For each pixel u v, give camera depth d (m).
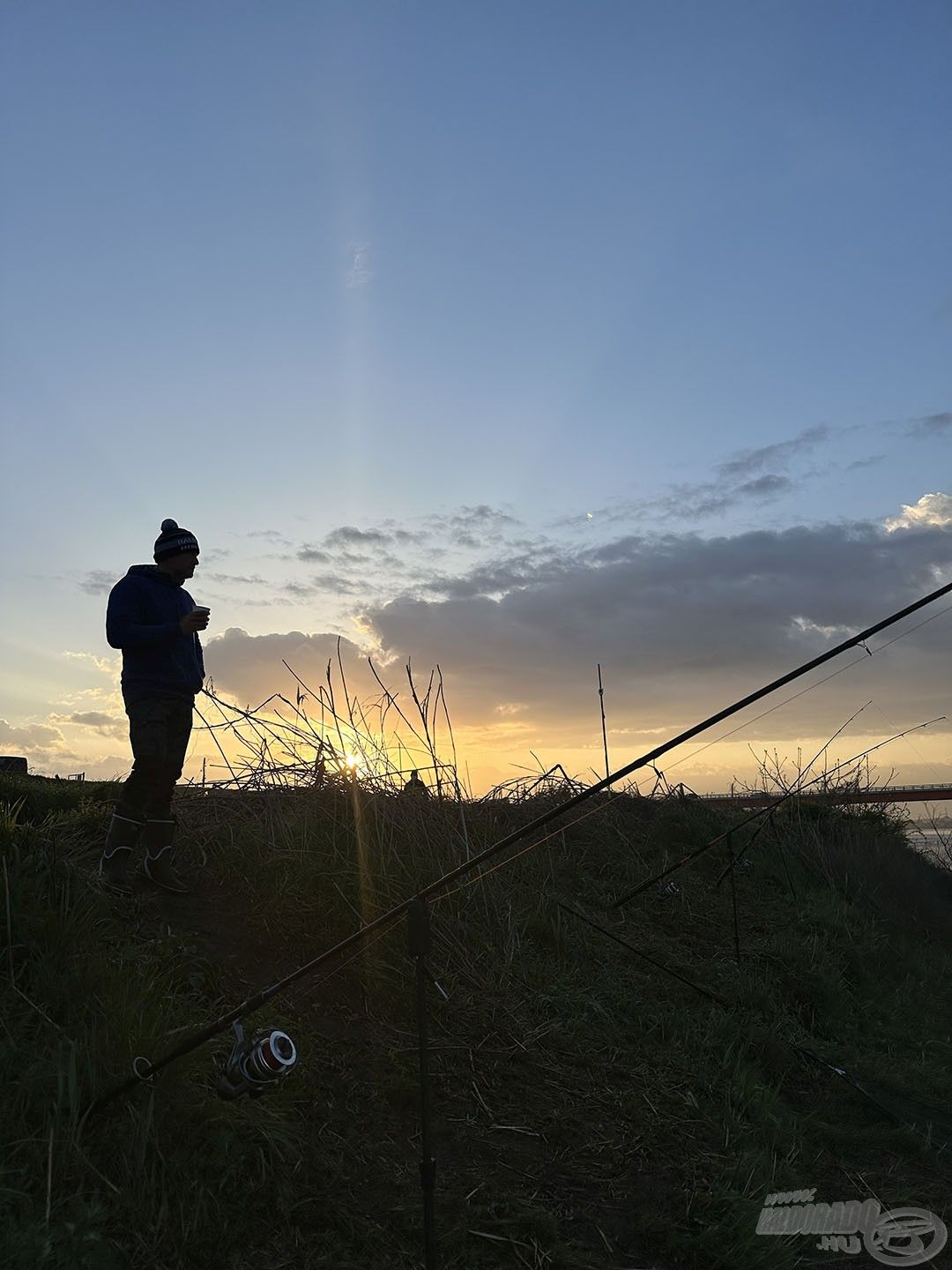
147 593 4.93
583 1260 3.42
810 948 7.34
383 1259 3.17
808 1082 5.52
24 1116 3.04
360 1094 3.99
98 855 4.99
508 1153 3.93
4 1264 2.55
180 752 5.01
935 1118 5.32
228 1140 3.30
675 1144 4.29
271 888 5.16
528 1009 5.10
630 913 7.07
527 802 7.93
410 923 3.00
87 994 3.66
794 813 10.64
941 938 9.35
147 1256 2.82
